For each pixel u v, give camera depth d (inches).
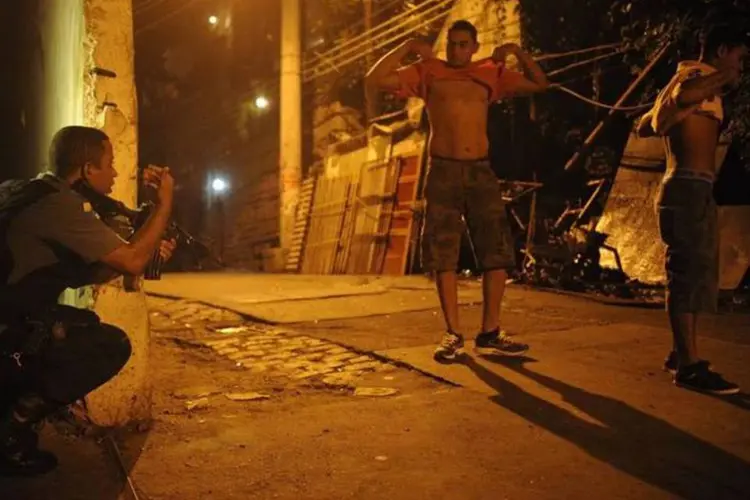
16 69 220.1
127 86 150.3
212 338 249.6
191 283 436.1
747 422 141.4
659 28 387.5
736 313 277.3
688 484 114.2
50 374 120.7
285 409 163.2
